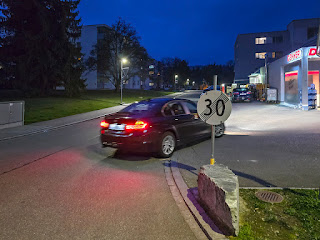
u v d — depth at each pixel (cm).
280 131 989
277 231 307
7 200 420
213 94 443
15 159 681
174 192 447
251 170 543
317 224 318
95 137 1002
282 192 417
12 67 2697
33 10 2775
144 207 390
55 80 2941
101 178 522
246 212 354
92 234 318
